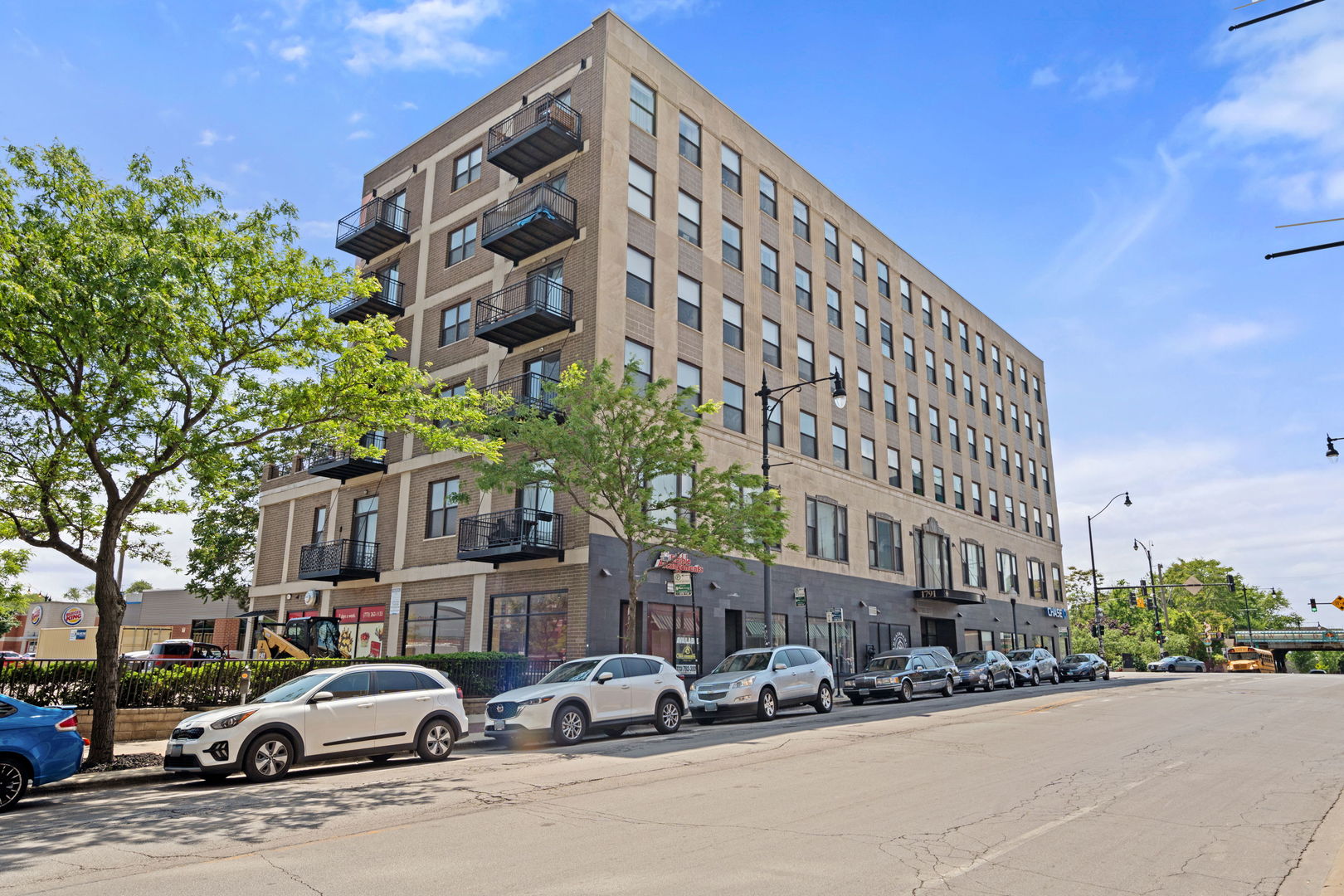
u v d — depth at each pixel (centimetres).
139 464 1380
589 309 2484
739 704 1881
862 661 3344
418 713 1330
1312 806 879
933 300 4466
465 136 3112
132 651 3562
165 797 1045
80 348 1140
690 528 2039
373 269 3359
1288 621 11844
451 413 1598
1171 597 9325
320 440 1580
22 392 1324
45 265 1112
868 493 3594
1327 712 1952
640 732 1752
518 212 2659
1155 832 762
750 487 2125
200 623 4691
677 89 2944
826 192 3703
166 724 1625
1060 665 3938
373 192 3456
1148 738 1461
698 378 2788
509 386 2634
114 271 1170
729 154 3155
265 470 3597
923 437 4122
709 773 1109
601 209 2548
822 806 881
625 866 654
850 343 3681
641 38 2833
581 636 2261
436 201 3158
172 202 1347
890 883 607
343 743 1237
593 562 2305
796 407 3244
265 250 1423
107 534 1316
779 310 3253
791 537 3086
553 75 2828
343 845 741
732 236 3080
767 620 2208
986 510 4606
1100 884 609
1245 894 588
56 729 1025
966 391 4650
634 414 1967
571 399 1981
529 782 1078
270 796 1026
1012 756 1243
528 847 720
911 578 3791
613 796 954
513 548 2320
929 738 1461
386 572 2856
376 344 1498
